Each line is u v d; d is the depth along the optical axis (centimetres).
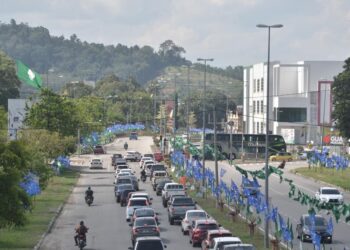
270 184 16462
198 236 8388
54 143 17012
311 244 8631
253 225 9200
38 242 8750
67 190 15312
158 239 7169
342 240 9000
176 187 12875
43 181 12975
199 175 15225
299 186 16125
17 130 16400
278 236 8362
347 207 7600
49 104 19038
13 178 7481
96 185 16725
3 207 7450
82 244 8269
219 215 11131
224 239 7000
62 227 10294
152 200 13612
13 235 9206
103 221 10950
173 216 10438
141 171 18312
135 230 8556
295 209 12088
